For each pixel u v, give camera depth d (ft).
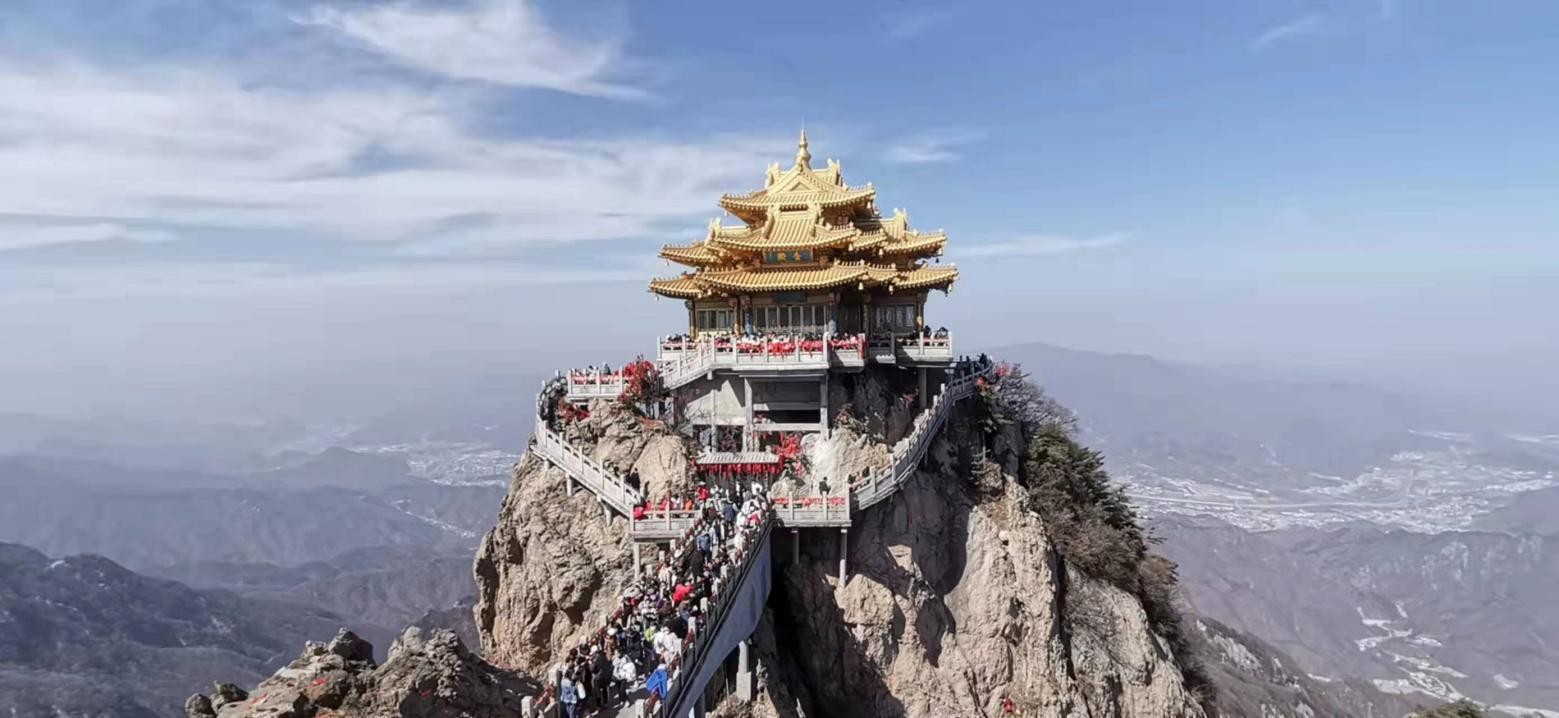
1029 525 193.47
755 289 189.78
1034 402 286.66
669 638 102.12
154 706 501.56
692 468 180.14
